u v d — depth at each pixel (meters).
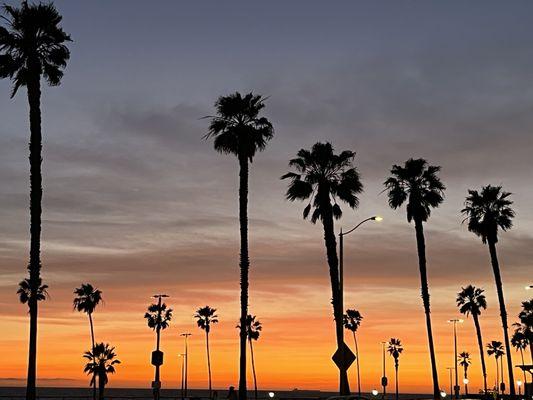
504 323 67.56
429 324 57.97
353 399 33.56
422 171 60.19
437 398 56.91
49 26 38.50
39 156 37.69
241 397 43.44
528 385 83.75
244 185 46.44
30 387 35.97
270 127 47.94
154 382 54.06
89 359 109.69
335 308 47.66
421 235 59.53
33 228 37.22
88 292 110.62
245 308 44.78
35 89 37.94
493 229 68.19
